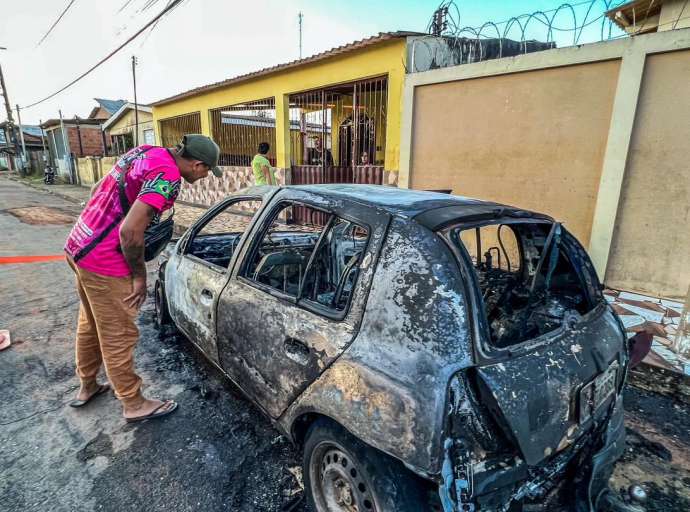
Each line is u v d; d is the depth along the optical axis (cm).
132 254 214
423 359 141
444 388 135
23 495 199
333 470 170
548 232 223
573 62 498
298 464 225
